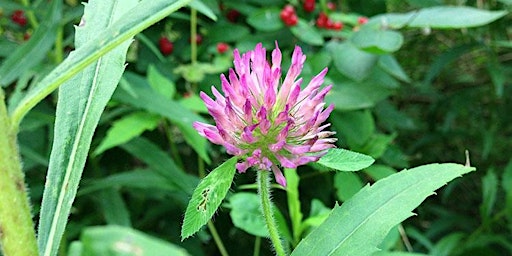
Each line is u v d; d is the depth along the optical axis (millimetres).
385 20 212
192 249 218
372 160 89
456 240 218
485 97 317
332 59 216
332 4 258
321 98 88
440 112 323
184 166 242
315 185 229
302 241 86
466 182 308
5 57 212
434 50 330
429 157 312
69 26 229
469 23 199
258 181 87
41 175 216
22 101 76
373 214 86
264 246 234
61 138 90
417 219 285
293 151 85
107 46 73
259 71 90
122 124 177
